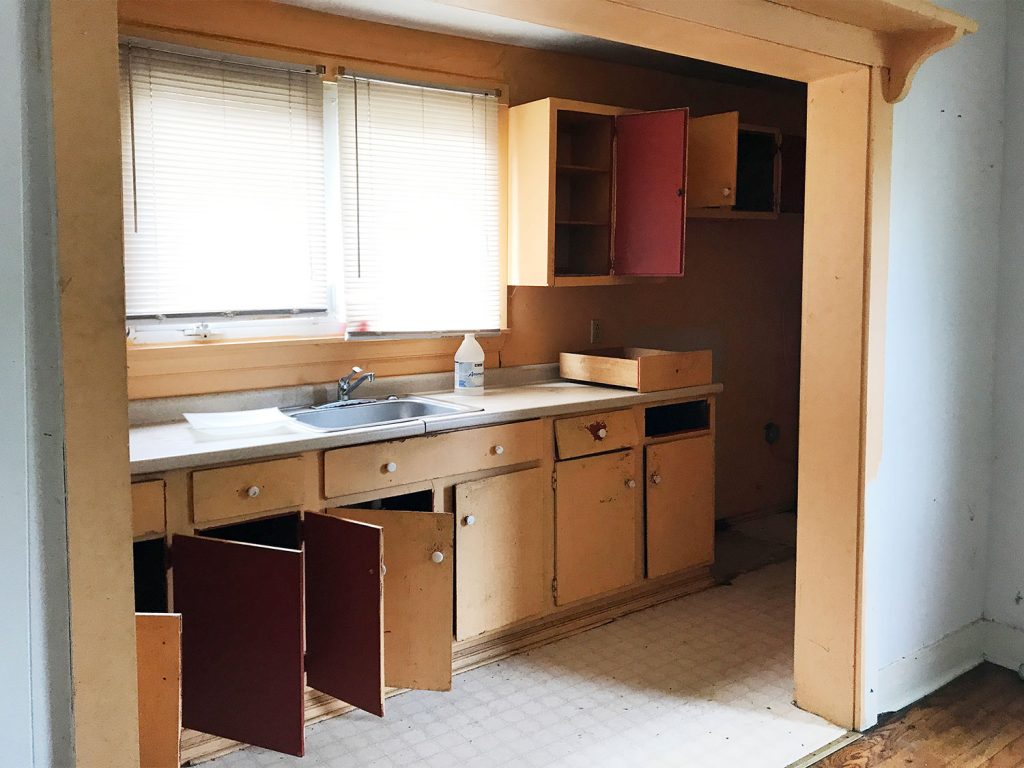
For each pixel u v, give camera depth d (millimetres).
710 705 2658
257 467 2395
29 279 1183
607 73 3771
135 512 2195
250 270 2922
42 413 1205
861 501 2426
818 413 2502
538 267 3367
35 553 1221
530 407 2971
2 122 1163
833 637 2527
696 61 3764
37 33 1155
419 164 3260
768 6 2016
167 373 2768
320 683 2539
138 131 2652
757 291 4512
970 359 2773
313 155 3014
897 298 2457
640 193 3412
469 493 2816
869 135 2314
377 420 3113
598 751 2406
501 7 1797
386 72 3129
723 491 4473
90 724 1256
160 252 2732
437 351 3389
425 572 2568
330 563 2459
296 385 3053
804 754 2377
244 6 2805
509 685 2805
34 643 1232
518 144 3422
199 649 2348
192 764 2367
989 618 2973
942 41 2225
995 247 2822
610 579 3260
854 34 2211
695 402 3717
